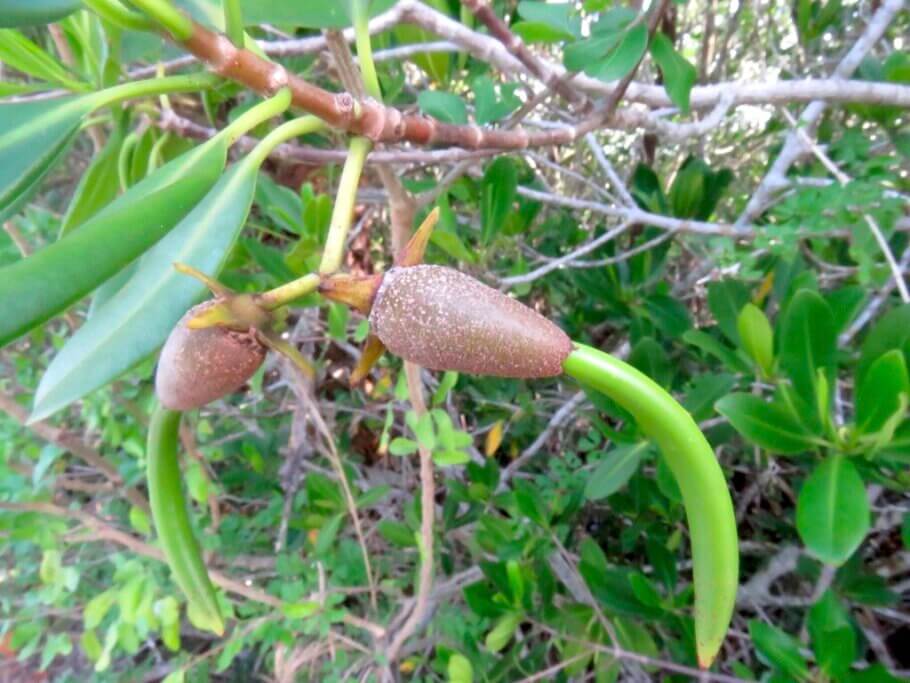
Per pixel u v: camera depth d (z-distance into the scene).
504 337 0.09
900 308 0.20
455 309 0.09
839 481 0.18
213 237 0.11
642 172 0.37
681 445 0.09
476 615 0.33
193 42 0.11
